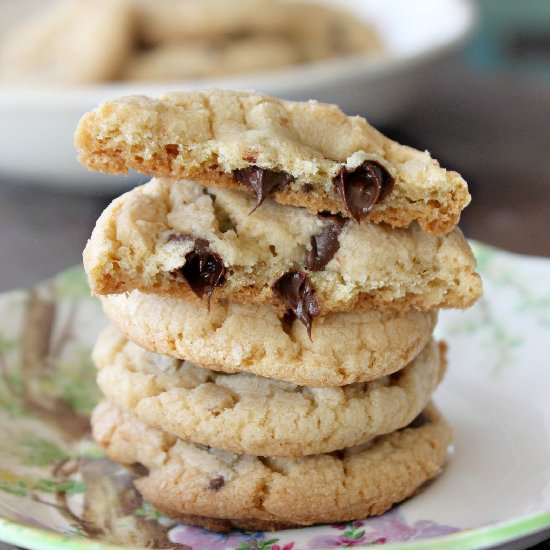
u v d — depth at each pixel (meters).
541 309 0.38
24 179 0.53
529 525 0.28
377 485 0.31
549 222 0.48
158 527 0.32
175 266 0.30
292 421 0.31
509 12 0.96
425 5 0.63
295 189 0.30
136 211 0.30
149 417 0.31
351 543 0.31
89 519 0.32
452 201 0.30
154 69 0.56
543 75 0.91
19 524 0.28
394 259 0.30
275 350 0.30
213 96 0.30
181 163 0.30
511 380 0.37
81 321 0.39
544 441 0.34
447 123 0.61
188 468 0.31
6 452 0.34
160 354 0.31
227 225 0.31
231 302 0.31
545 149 0.57
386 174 0.30
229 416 0.31
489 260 0.40
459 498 0.32
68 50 0.59
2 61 0.62
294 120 0.30
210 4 0.58
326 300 0.30
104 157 0.30
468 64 0.96
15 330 0.38
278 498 0.31
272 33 0.59
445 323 0.39
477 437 0.35
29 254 0.48
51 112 0.47
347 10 0.66
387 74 0.50
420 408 0.32
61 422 0.36
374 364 0.31
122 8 0.57
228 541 0.31
